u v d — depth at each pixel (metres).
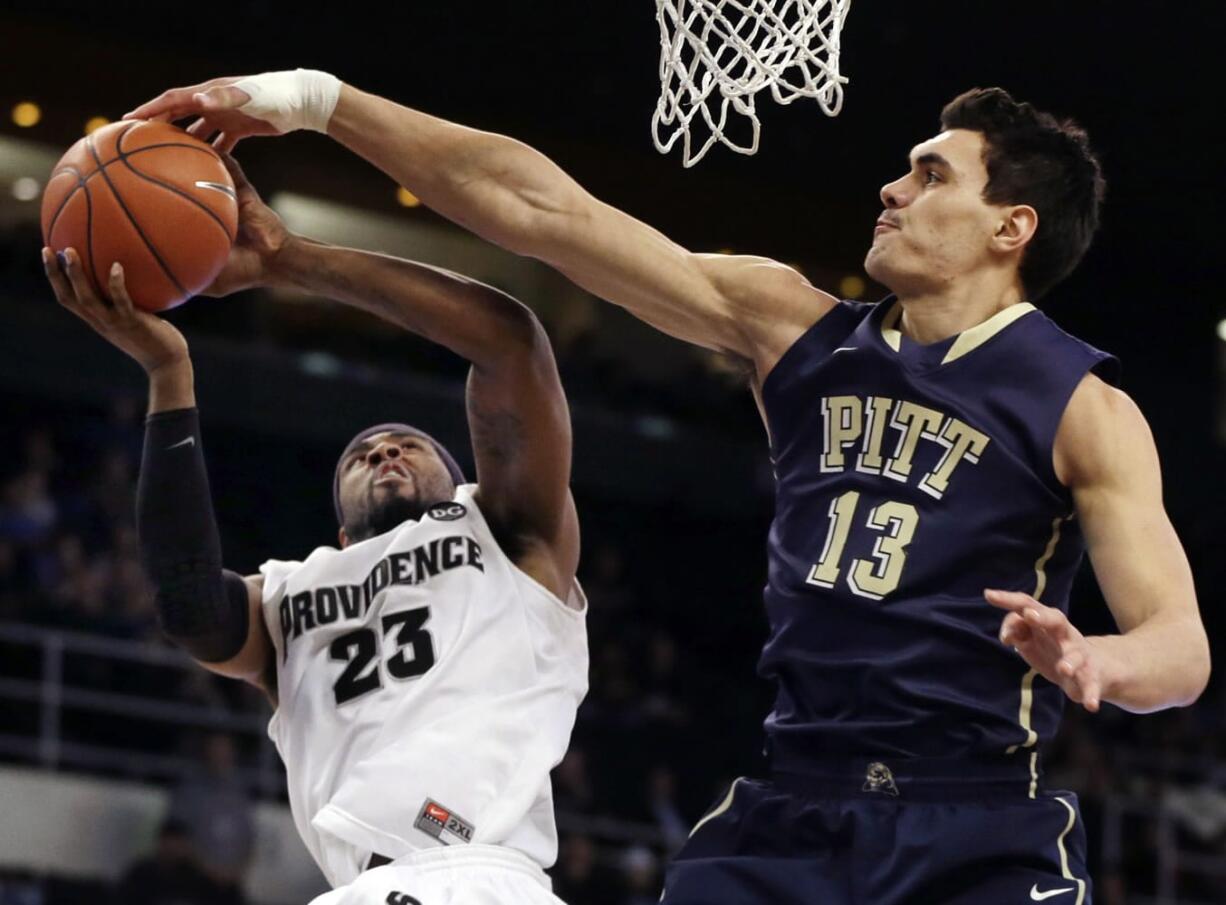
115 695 10.51
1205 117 13.21
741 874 2.99
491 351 3.51
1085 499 2.98
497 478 3.67
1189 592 2.86
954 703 2.94
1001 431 3.02
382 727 3.54
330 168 15.54
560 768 11.10
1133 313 16.28
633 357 17.45
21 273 14.08
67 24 13.88
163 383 3.52
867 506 3.04
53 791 9.91
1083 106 13.20
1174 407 16.73
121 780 10.17
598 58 13.58
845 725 2.97
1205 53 12.41
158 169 3.19
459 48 13.62
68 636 10.62
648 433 15.85
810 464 3.12
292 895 10.09
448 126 3.17
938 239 3.13
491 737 3.52
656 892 10.70
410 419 15.04
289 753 3.66
